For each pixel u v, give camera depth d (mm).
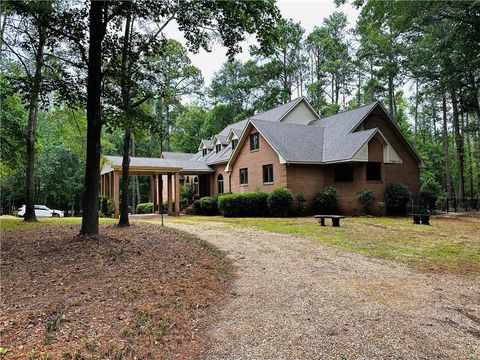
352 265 7812
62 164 33000
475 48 15922
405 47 24109
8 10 9773
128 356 3516
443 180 40656
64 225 13883
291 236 11969
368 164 20844
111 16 9234
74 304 4758
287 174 20344
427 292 5871
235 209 21297
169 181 25000
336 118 24969
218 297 5613
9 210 35812
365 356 3658
